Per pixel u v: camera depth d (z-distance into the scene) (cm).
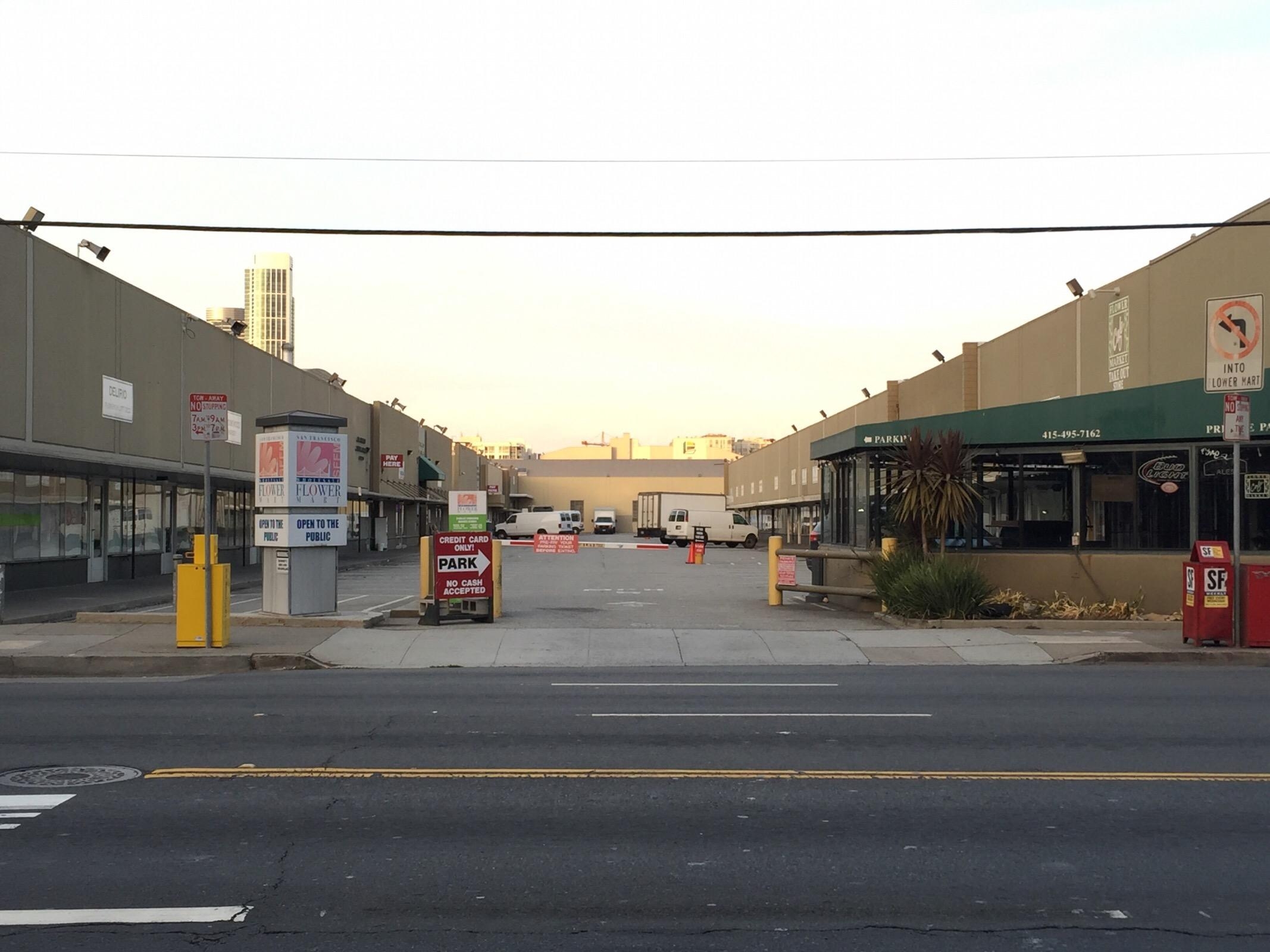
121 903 577
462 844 682
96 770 869
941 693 1268
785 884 612
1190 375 2591
